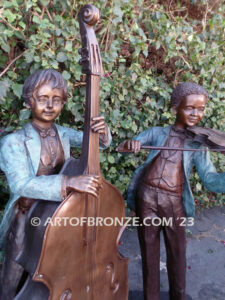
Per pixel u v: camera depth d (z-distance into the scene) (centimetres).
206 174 164
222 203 381
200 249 283
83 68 125
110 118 243
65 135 150
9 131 210
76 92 224
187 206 173
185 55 292
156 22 257
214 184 159
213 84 307
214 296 221
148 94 287
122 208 150
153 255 171
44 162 136
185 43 271
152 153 170
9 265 143
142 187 168
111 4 213
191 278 240
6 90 186
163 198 163
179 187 166
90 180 119
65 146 147
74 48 201
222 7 317
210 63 290
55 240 121
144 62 299
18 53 208
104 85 224
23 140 133
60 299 128
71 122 239
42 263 119
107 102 238
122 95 251
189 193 169
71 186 118
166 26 254
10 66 204
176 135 166
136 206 172
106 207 139
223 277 244
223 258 271
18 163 129
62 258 125
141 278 240
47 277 121
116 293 157
